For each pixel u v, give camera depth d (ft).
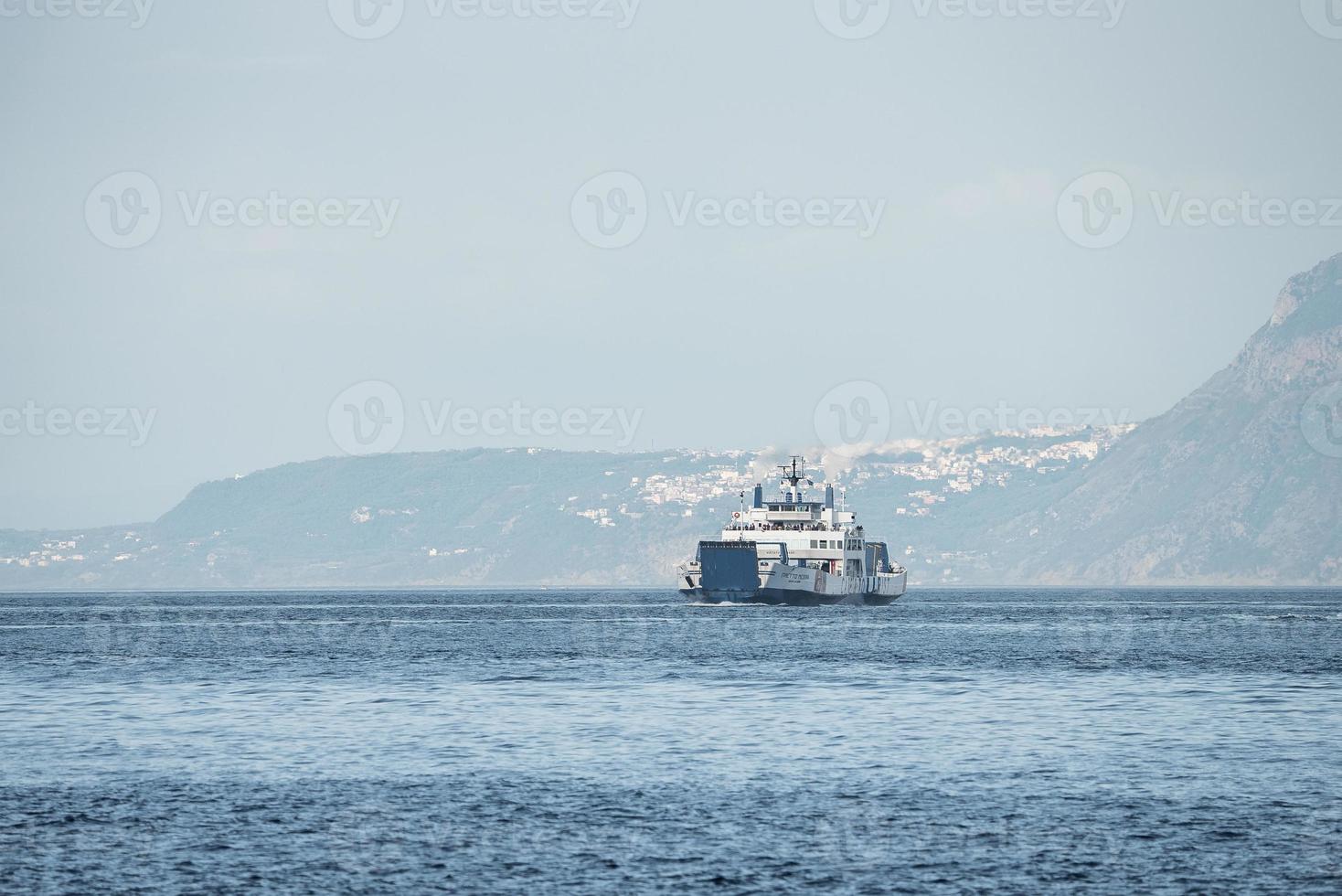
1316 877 619.26
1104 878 619.67
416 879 619.26
